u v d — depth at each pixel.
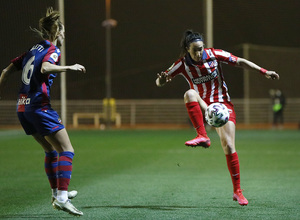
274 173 28.36
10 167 31.55
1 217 16.55
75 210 15.67
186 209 17.86
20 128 91.06
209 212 17.28
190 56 18.36
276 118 81.44
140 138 59.22
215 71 18.38
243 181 25.25
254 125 88.69
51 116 16.12
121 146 47.47
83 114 93.19
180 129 83.50
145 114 94.44
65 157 16.12
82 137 61.53
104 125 93.50
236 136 61.88
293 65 94.69
